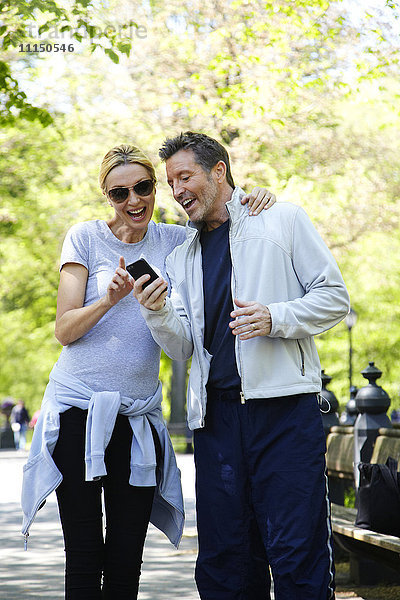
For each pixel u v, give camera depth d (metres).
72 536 4.79
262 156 20.05
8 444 39.84
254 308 4.51
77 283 4.98
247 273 4.73
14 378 46.88
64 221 22.48
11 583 8.15
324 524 4.62
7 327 39.25
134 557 4.88
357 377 31.66
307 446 4.61
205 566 4.80
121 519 4.89
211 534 4.79
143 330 4.96
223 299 4.81
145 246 5.11
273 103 17.33
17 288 32.16
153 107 19.28
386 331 31.48
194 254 4.95
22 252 27.98
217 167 4.83
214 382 4.79
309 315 4.57
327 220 21.45
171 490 5.05
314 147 20.77
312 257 4.72
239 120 17.28
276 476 4.61
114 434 4.90
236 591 4.73
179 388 33.47
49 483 4.73
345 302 4.70
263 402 4.66
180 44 19.42
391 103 19.02
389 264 28.28
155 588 7.84
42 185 23.05
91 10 11.47
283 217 4.77
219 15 18.25
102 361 4.89
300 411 4.65
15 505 15.03
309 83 18.36
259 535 4.80
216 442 4.78
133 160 4.94
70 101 20.45
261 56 17.17
